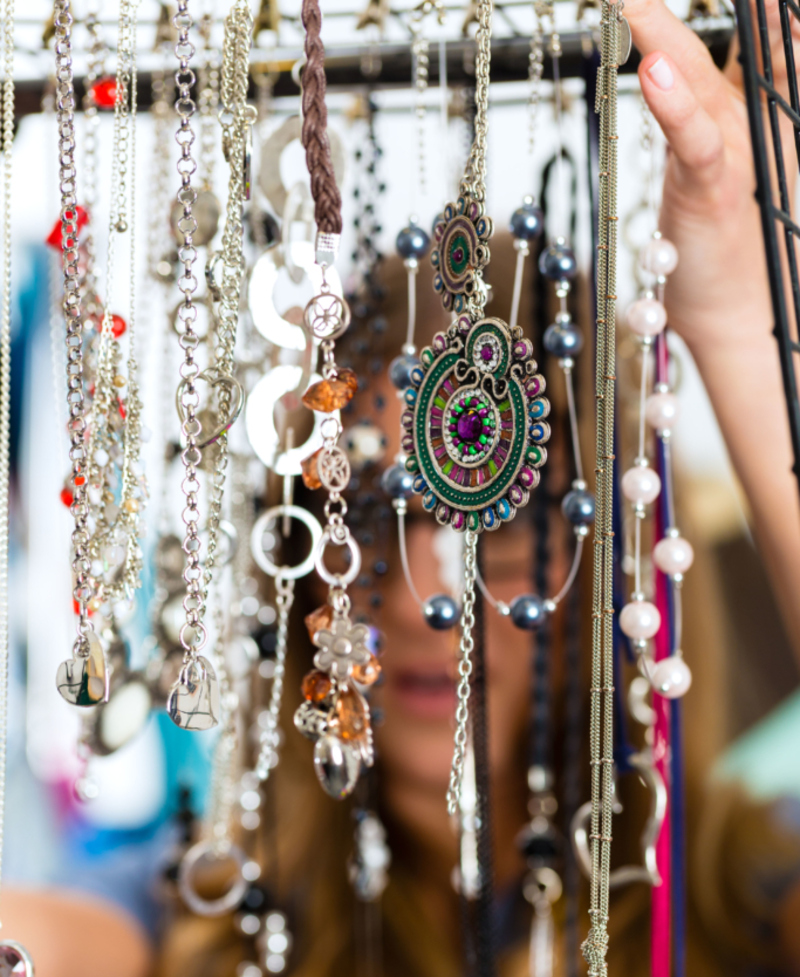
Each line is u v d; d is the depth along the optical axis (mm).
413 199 985
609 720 547
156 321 1017
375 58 894
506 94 1055
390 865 1418
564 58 835
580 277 1177
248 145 664
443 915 1408
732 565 1454
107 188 1011
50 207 918
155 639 966
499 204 1243
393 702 1331
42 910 1348
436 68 881
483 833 1023
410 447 618
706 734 1403
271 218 905
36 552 1473
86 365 792
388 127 1138
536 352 1033
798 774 1407
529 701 1341
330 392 615
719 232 766
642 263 748
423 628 1258
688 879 1381
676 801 812
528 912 1368
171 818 1463
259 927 1227
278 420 729
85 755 914
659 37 715
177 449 961
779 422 814
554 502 1185
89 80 798
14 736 1465
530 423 553
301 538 1240
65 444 1017
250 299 721
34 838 1425
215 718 602
